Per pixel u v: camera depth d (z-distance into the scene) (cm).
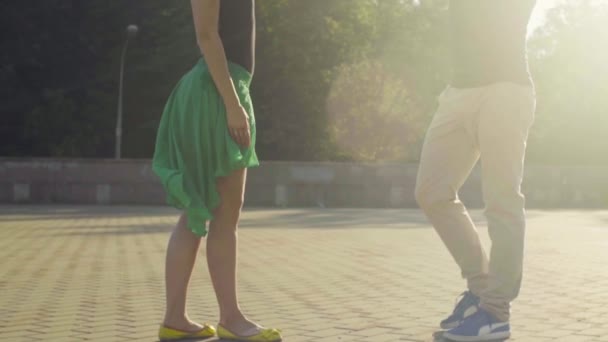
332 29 4412
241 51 466
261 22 4366
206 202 462
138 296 651
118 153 3756
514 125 461
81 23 4566
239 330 468
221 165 457
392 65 4812
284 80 4341
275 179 2356
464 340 455
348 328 504
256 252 1034
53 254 1001
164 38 4450
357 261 927
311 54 4397
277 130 4241
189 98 458
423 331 493
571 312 561
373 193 2378
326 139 4262
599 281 738
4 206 2194
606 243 1180
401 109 4234
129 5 4559
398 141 4247
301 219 1764
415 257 971
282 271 827
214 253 472
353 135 4222
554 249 1080
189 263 473
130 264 891
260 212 2048
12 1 4444
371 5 4856
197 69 466
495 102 459
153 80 4472
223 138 455
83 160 2341
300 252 1034
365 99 4200
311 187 2367
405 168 2377
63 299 634
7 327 511
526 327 504
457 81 471
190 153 458
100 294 662
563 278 761
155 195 2342
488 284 464
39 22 4506
